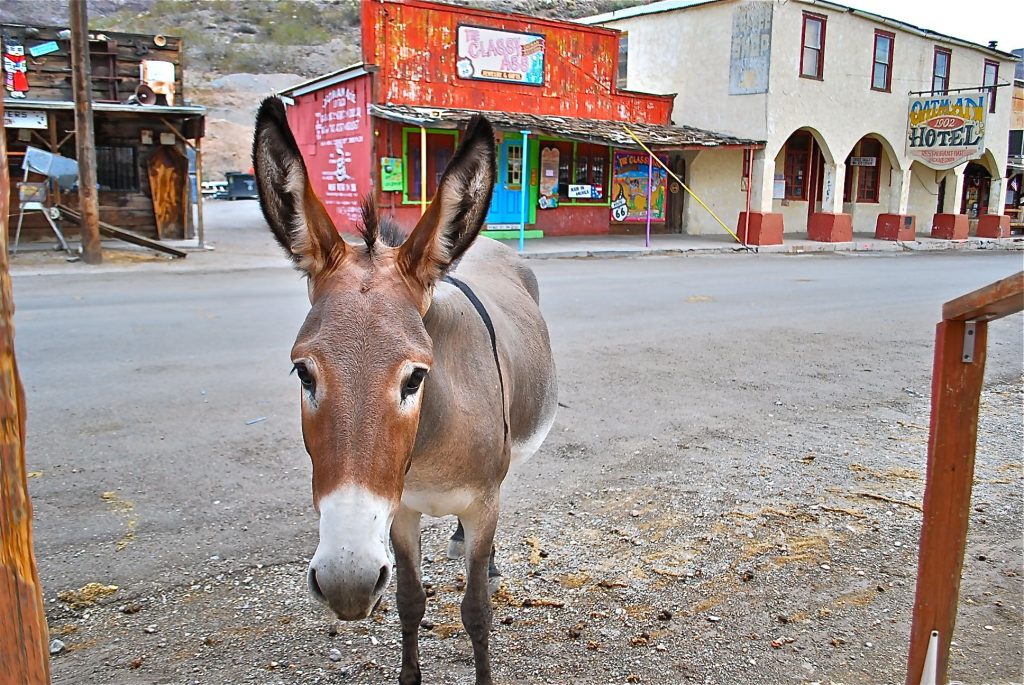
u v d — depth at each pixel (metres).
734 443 6.20
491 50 22.08
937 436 2.38
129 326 9.94
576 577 4.18
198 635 3.60
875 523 4.82
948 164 28.38
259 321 10.44
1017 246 29.48
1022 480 5.51
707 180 27.17
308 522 4.71
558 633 3.68
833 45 26.09
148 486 5.13
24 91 19.58
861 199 32.19
